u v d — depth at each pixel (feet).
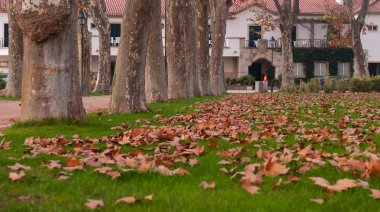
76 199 13.42
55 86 33.12
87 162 18.22
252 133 29.66
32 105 32.94
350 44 164.45
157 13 67.46
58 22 31.99
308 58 173.78
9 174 15.84
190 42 84.38
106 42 123.65
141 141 25.59
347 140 25.64
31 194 13.94
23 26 32.09
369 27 181.37
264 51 174.40
